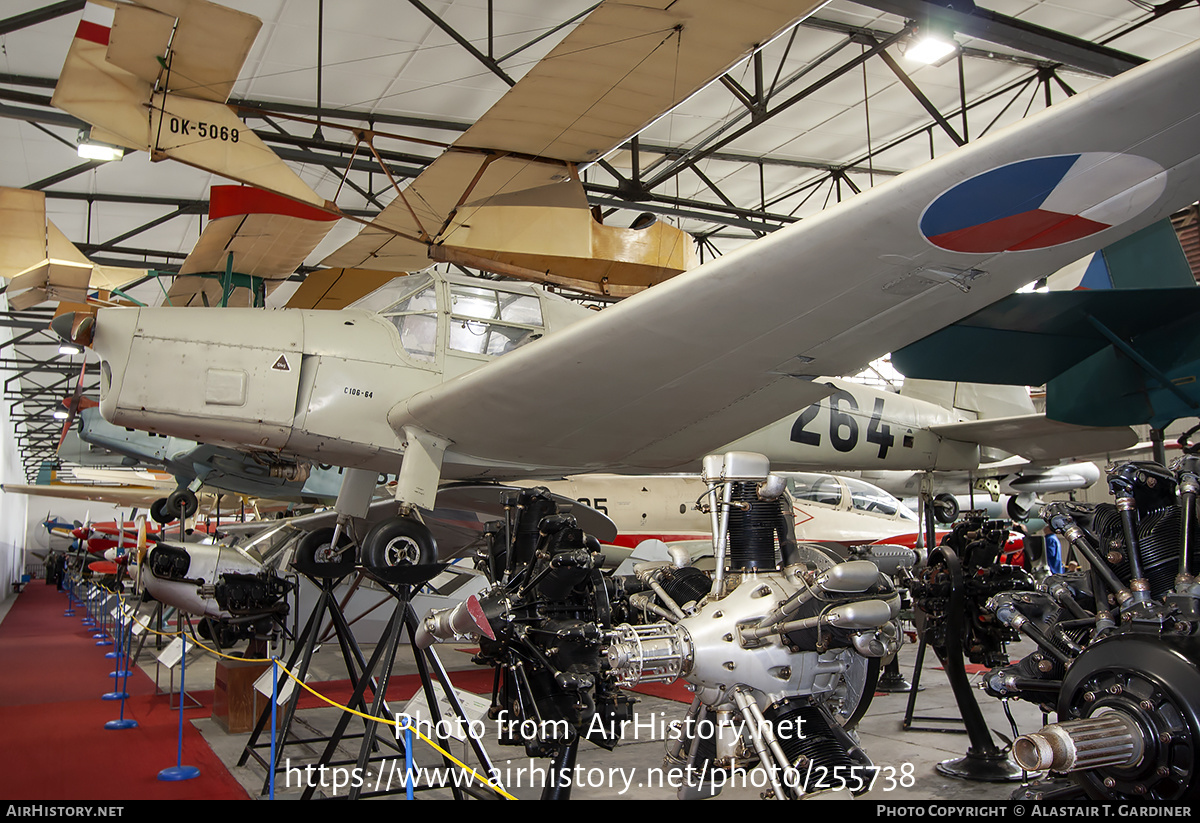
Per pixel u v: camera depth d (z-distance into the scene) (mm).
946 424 7934
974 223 2957
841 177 13281
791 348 3926
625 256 9359
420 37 8703
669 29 5891
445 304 5348
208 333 4770
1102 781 1923
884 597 2533
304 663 3779
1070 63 8422
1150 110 2492
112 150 8195
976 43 10203
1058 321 4340
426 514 6363
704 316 3617
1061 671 2451
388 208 8469
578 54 6164
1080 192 2830
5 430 28750
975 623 3752
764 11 5730
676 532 9062
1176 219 10133
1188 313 4219
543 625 2520
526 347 4164
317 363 4891
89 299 9250
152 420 4633
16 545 31078
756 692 2463
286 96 9719
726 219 13023
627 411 4590
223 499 17312
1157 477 2365
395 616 3320
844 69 9773
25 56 8531
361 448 4957
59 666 7805
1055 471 9547
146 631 5352
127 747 4406
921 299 3520
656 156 12570
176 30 5801
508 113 6969
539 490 2797
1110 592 2426
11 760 4133
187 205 12133
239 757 4098
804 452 7258
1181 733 1774
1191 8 9555
